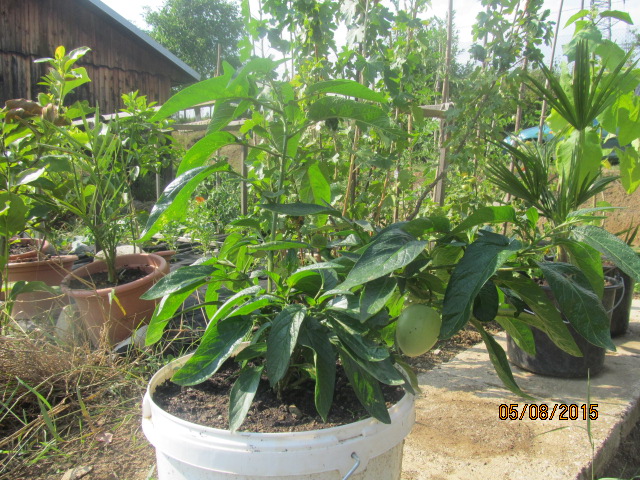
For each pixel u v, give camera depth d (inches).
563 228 48.4
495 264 40.0
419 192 154.6
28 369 87.3
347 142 120.9
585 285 46.6
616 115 118.0
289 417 47.6
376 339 51.6
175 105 54.6
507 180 69.1
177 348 106.0
